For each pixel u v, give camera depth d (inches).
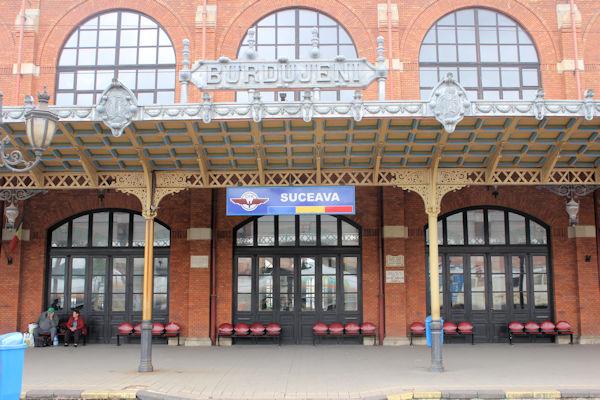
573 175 596.4
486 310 737.0
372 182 590.2
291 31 747.4
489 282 741.3
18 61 729.6
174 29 744.3
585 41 740.0
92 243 755.4
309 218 751.7
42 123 415.8
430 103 511.8
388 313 715.4
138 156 566.6
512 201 739.4
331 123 536.4
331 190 586.9
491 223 752.3
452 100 510.0
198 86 557.3
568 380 463.5
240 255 746.2
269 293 743.1
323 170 594.9
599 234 727.7
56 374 505.4
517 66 741.9
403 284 719.1
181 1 748.0
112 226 757.3
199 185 588.7
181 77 556.1
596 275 725.9
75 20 749.3
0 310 722.8
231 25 743.7
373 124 536.4
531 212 740.0
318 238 747.4
